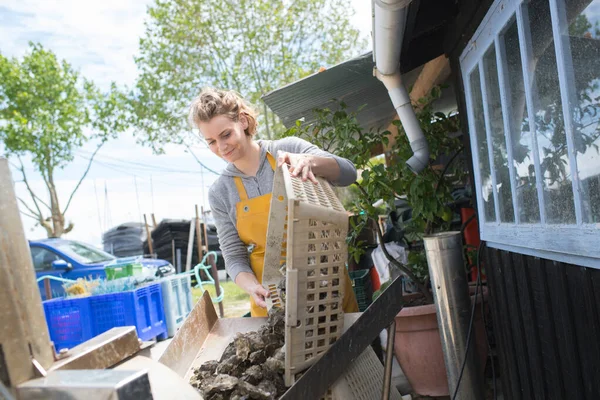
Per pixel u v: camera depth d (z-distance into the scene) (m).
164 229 14.92
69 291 6.59
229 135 2.31
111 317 6.27
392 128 6.55
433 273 2.77
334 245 1.62
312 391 1.45
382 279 4.46
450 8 3.07
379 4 2.25
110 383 0.90
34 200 22.77
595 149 1.46
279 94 4.08
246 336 1.77
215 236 15.04
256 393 1.48
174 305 7.61
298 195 1.53
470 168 3.13
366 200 3.95
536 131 1.93
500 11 2.12
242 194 2.54
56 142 22.00
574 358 1.81
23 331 1.00
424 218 3.96
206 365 1.75
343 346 1.59
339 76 3.95
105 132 22.31
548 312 2.01
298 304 1.49
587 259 1.60
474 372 2.74
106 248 17.80
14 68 21.19
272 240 1.97
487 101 2.55
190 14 17.05
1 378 0.94
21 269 1.02
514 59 2.09
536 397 2.34
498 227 2.58
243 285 2.41
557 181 1.79
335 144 4.68
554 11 1.60
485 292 3.40
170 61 18.08
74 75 22.41
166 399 1.13
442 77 4.14
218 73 17.75
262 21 17.11
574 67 1.56
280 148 2.48
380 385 2.00
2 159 1.02
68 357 1.11
